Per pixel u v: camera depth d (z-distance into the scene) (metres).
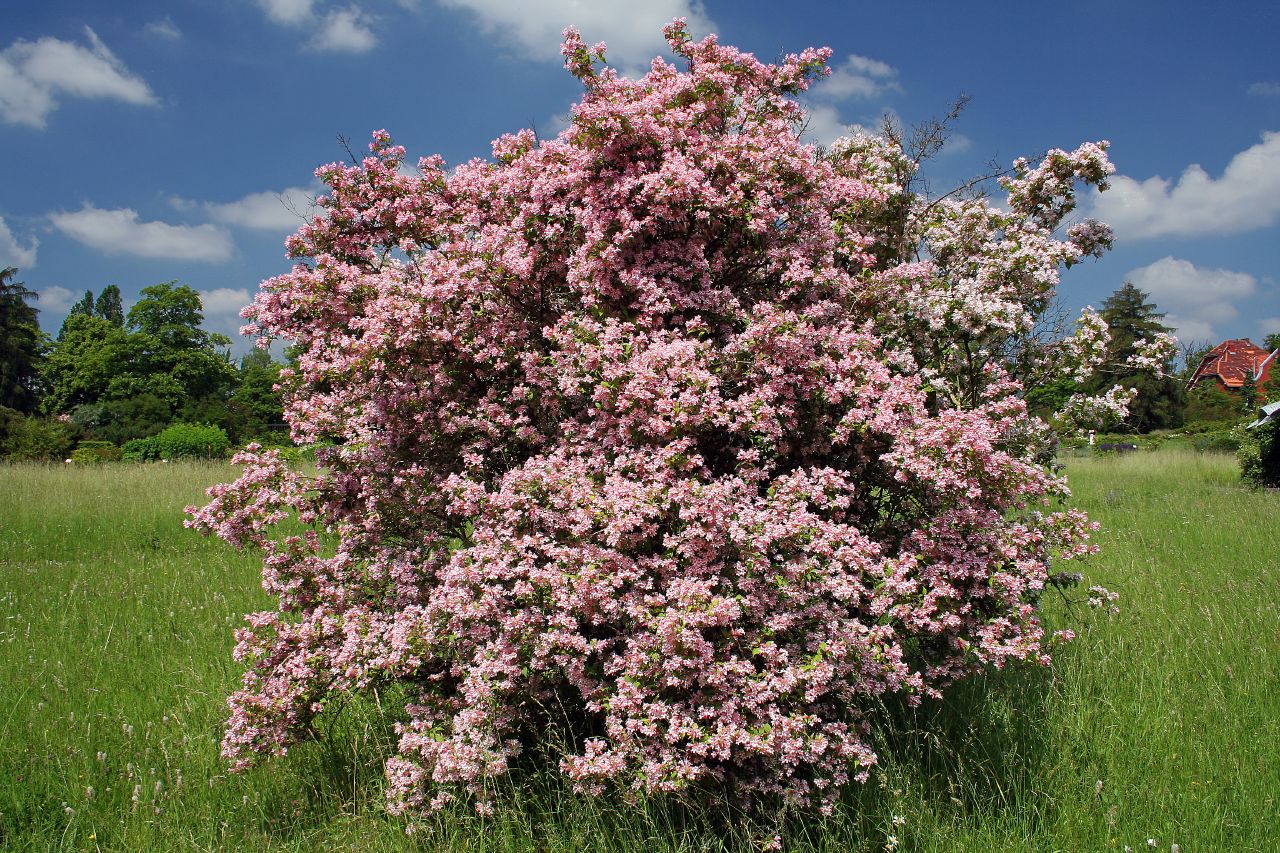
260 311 4.75
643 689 3.23
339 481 4.53
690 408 3.60
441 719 3.80
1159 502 13.64
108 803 3.80
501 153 4.88
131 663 5.47
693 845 3.26
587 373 3.89
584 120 4.12
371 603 4.32
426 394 4.27
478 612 3.35
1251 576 7.33
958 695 4.52
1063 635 4.05
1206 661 5.11
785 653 3.24
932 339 5.20
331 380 4.42
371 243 5.16
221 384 55.59
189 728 4.47
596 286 4.05
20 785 3.80
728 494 3.47
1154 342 5.53
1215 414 40.66
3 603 6.88
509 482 3.62
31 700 4.73
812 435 4.16
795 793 3.29
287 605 4.29
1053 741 4.06
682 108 4.56
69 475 14.71
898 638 3.76
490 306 4.27
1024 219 5.99
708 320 4.28
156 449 29.88
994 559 3.81
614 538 3.30
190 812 3.74
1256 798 3.56
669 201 4.05
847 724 3.53
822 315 4.32
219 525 4.27
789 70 4.80
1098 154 5.65
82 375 50.69
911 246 6.07
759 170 4.23
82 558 9.16
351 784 3.96
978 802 3.60
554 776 3.60
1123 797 3.62
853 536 3.54
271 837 3.61
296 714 3.75
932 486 3.97
